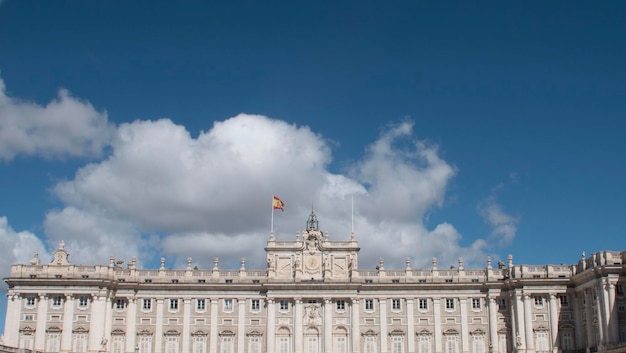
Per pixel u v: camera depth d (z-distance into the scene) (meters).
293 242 134.62
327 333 129.75
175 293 132.50
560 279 129.12
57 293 128.25
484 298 132.75
